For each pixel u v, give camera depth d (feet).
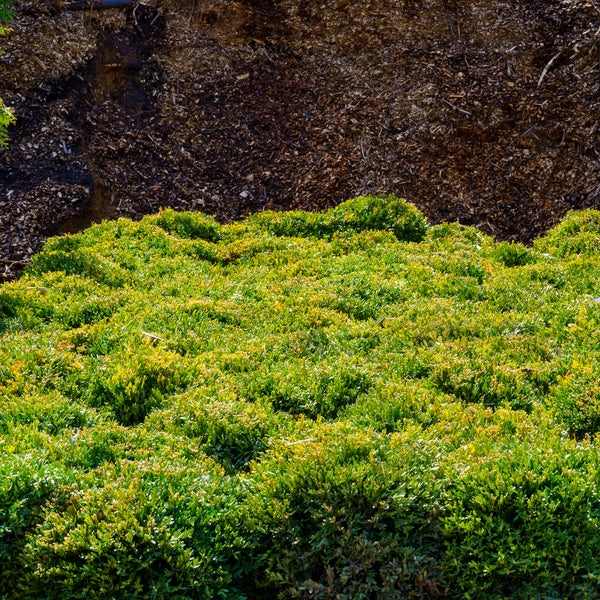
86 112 38.32
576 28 41.93
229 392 17.25
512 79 40.75
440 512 12.72
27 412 15.60
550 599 11.36
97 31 41.47
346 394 17.89
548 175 37.35
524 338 20.21
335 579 12.17
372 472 13.21
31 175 33.91
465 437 15.17
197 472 14.01
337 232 30.71
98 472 13.75
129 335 20.21
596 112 38.42
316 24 44.93
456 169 37.52
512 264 28.71
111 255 26.78
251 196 37.04
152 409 16.81
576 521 12.08
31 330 20.27
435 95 39.73
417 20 43.80
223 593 11.88
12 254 30.17
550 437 14.56
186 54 42.68
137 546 11.89
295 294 24.39
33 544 11.94
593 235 29.81
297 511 13.11
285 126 40.29
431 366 18.65
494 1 44.57
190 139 38.96
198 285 25.09
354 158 38.14
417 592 11.83
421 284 25.21
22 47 38.22
